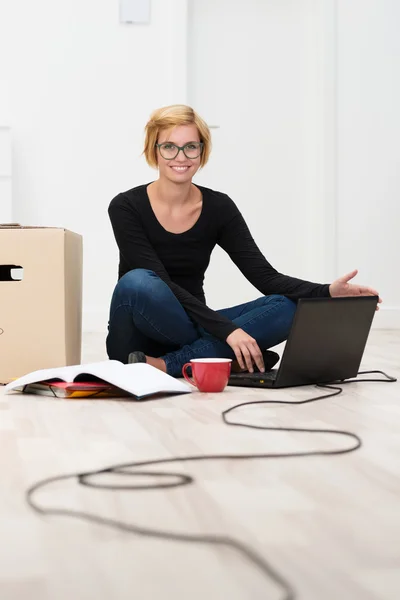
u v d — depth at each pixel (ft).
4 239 7.08
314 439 4.56
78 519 2.98
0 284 7.09
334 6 17.07
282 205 17.49
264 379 6.76
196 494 3.35
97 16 16.62
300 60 17.40
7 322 7.11
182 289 7.39
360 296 7.07
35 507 3.14
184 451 4.24
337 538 2.75
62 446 4.39
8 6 16.44
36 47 16.52
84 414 5.49
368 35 17.29
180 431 4.83
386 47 17.34
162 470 3.80
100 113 16.72
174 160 7.55
